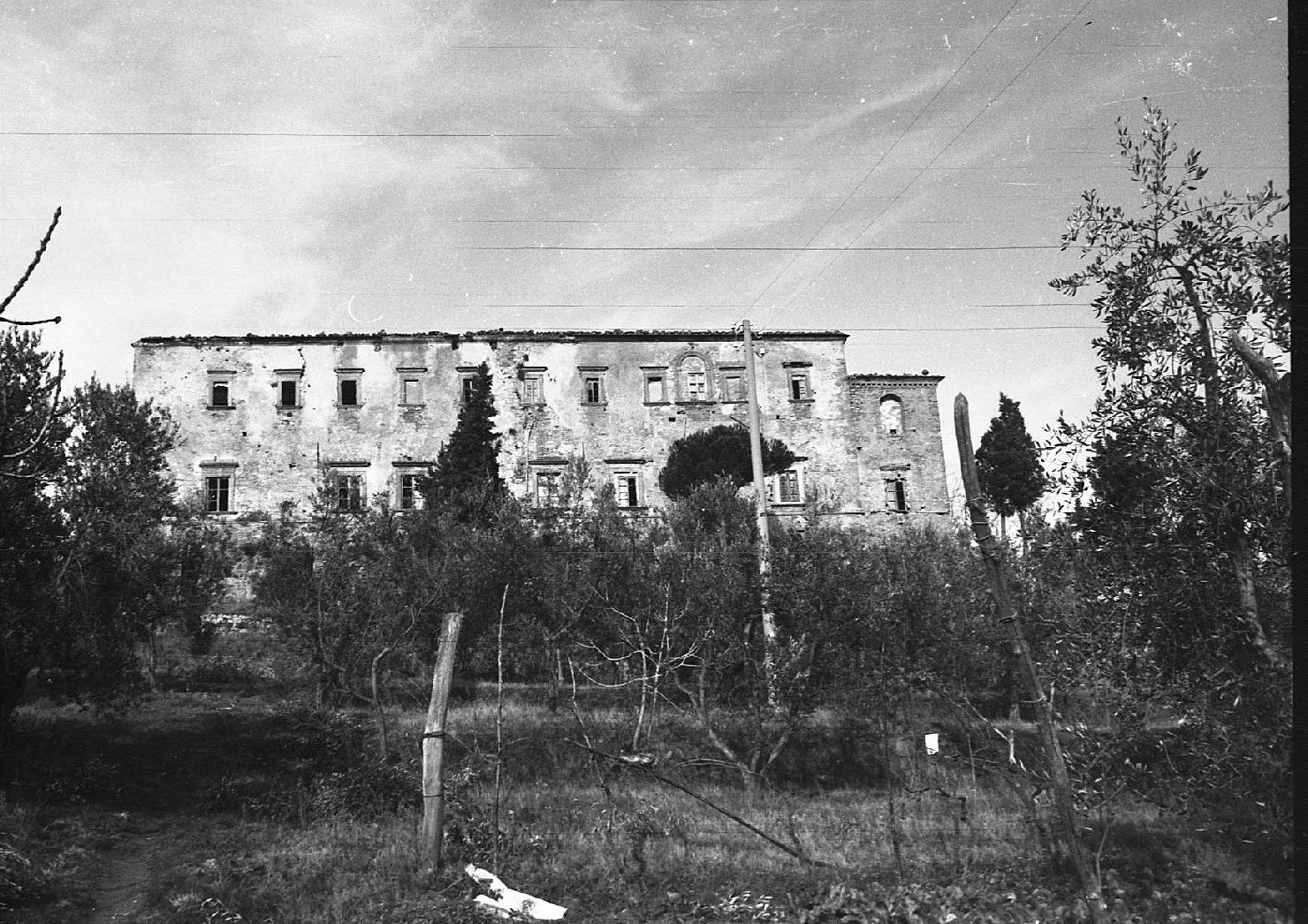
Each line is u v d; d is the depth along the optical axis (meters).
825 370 50.03
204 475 45.81
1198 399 9.86
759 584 21.17
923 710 21.89
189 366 46.91
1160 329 9.95
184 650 31.39
